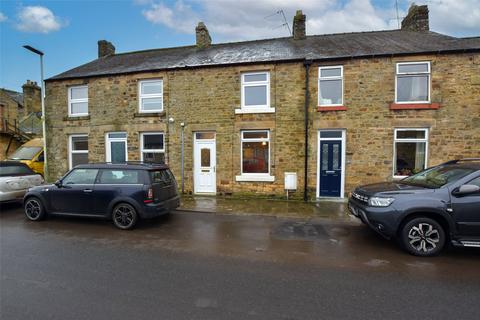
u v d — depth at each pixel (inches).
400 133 350.9
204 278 145.9
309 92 365.1
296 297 126.6
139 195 239.8
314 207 321.4
